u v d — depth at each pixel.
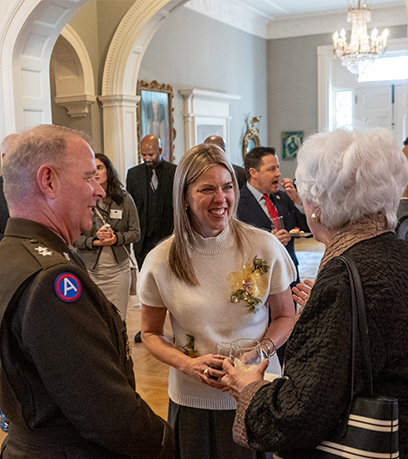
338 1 10.45
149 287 1.84
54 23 4.81
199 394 1.78
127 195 3.82
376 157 1.17
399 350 1.07
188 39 8.66
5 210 3.26
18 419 1.16
